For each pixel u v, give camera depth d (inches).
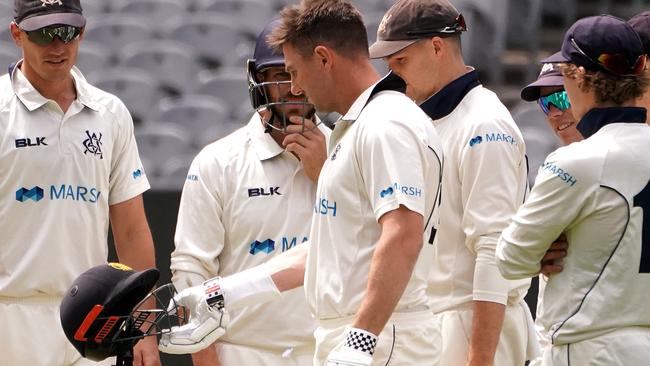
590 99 493.7
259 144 661.9
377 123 498.3
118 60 1592.0
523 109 1427.2
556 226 483.8
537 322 682.2
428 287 628.7
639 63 485.7
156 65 1556.3
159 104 1510.8
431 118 623.2
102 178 671.1
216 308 528.4
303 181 658.8
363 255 505.4
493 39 1544.0
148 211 906.1
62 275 656.4
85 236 663.8
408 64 622.5
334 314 510.6
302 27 514.9
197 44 1615.4
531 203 491.5
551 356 493.0
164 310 499.5
